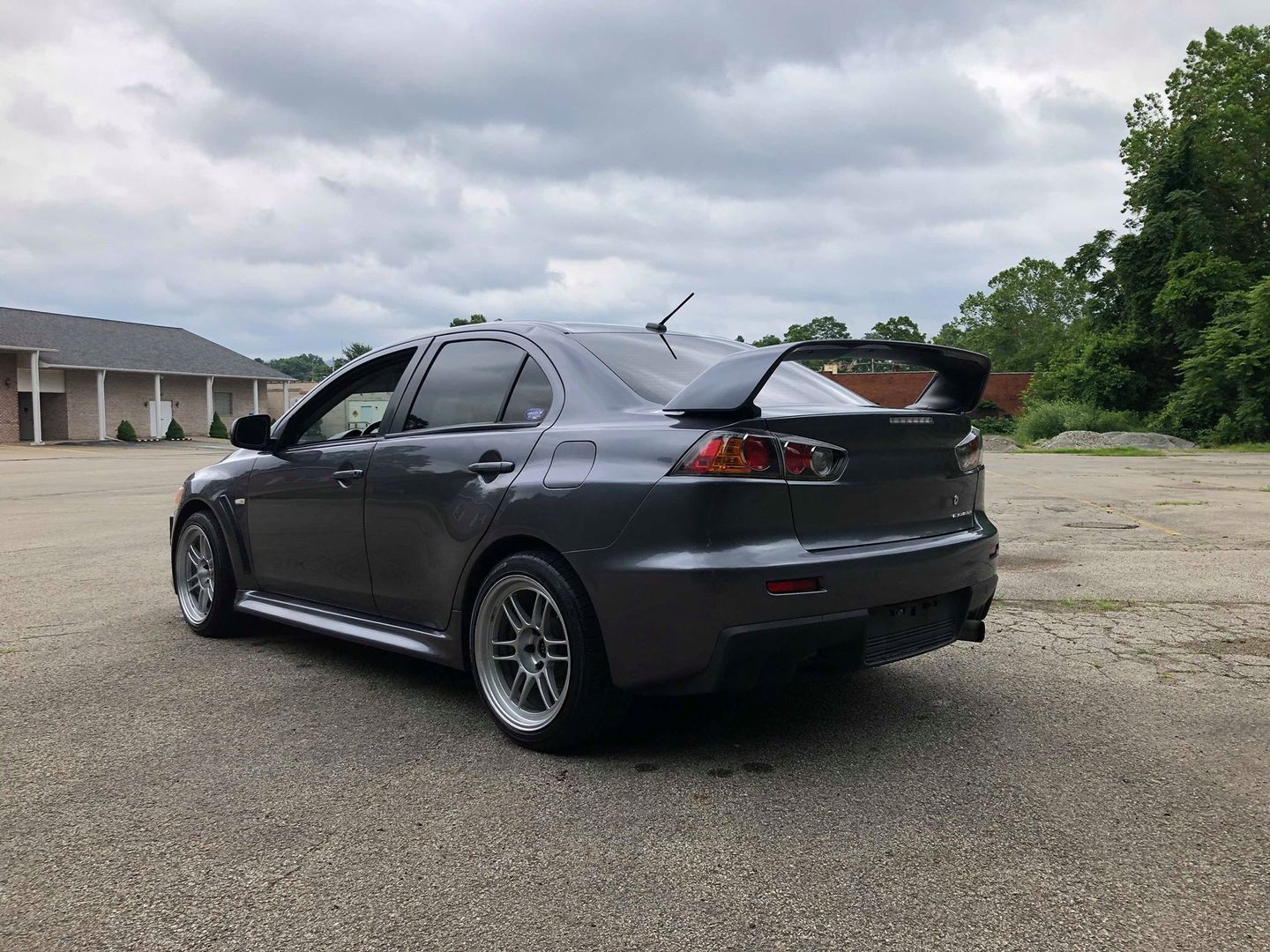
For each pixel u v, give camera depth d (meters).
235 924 1.99
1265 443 33.38
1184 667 3.96
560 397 3.22
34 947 1.90
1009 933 1.91
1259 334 35.59
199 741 3.16
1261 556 6.90
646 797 2.65
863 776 2.79
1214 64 45.56
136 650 4.48
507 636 3.25
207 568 4.83
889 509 3.04
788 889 2.10
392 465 3.62
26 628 4.96
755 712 3.42
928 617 3.15
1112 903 2.02
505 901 2.07
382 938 1.92
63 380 41.16
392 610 3.69
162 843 2.38
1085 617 4.93
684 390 2.89
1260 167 42.50
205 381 47.72
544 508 2.97
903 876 2.16
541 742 3.00
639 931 1.94
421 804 2.62
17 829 2.47
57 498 13.70
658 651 2.71
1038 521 9.31
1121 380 43.22
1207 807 2.54
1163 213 42.47
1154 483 14.36
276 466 4.29
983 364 3.52
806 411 2.92
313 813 2.56
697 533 2.65
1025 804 2.56
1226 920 1.95
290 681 3.91
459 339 3.75
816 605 2.71
